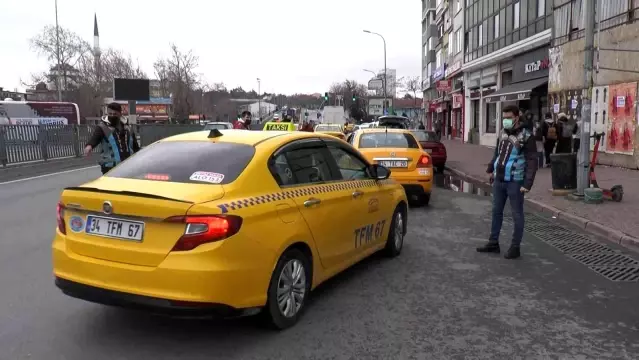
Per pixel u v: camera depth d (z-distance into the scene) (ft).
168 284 11.95
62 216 13.78
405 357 12.69
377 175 20.04
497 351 13.07
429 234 26.50
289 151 15.78
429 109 190.19
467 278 19.15
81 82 205.05
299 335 13.91
